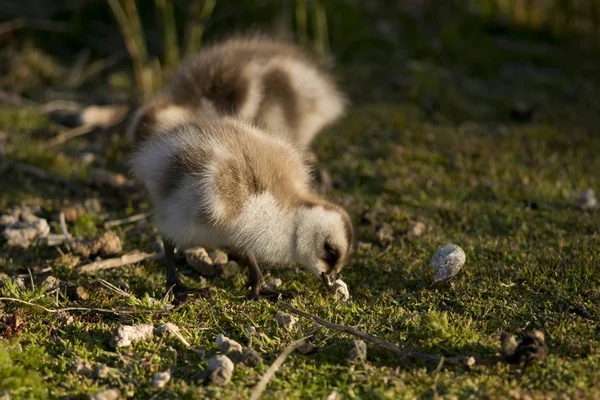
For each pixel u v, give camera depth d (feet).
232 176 36.29
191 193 36.29
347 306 36.76
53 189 51.57
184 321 35.17
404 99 68.18
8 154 55.57
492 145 58.49
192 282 40.09
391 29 79.30
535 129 61.46
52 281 38.40
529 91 70.49
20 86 68.44
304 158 42.68
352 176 54.03
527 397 28.45
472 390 29.25
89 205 48.75
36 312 35.01
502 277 39.06
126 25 67.15
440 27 79.87
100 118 62.34
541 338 31.50
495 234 45.37
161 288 38.99
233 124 40.63
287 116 49.83
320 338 33.42
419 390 29.40
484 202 49.90
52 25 76.02
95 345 32.63
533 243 43.37
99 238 42.91
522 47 78.18
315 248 38.01
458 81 71.72
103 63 73.15
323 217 37.91
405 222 46.32
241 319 35.45
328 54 73.82
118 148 58.18
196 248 42.06
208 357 32.24
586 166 55.21
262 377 30.17
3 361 29.96
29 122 61.82
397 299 37.73
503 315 35.55
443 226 46.55
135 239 45.11
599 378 29.66
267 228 37.63
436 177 53.67
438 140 59.88
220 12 77.77
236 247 38.55
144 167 39.70
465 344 32.63
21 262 41.83
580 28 80.94
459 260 38.52
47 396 29.25
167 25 70.28
